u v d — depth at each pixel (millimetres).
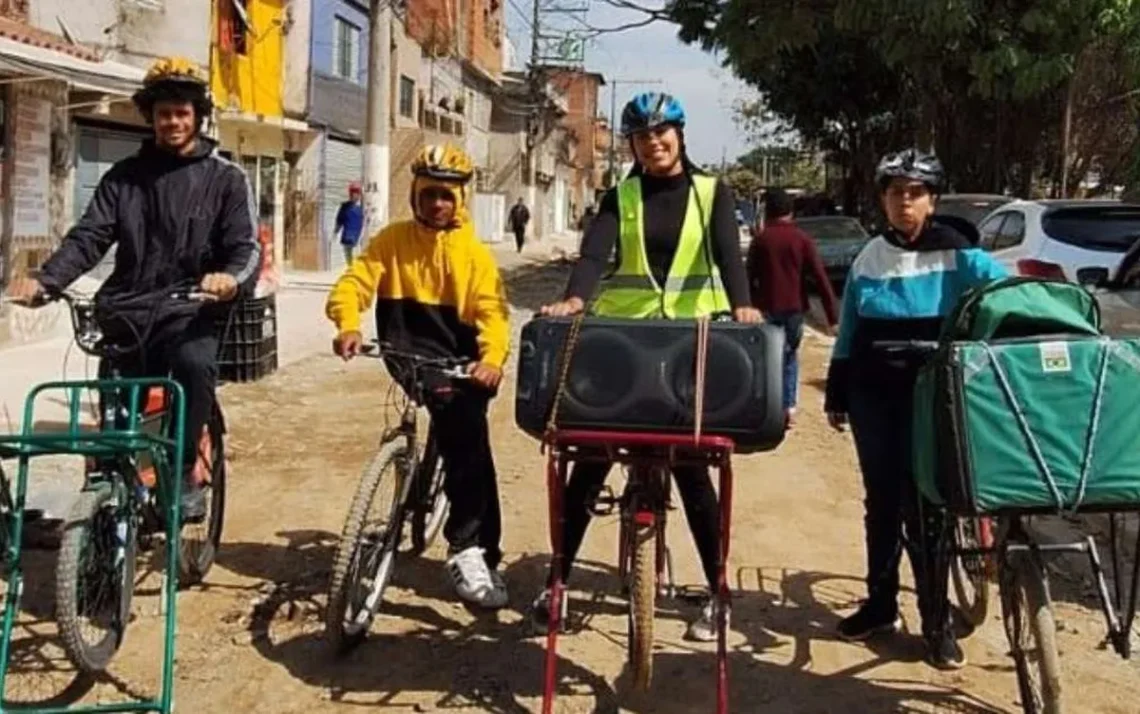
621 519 4449
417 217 4684
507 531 6246
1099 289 7547
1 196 11867
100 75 12398
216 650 4617
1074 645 4859
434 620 4965
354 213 21875
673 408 3760
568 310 4004
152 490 4496
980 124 21094
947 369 3574
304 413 9086
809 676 4535
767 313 9383
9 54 10875
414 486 5031
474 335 4793
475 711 4176
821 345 14188
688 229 4297
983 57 16766
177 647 4625
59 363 10781
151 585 5230
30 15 14383
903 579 5664
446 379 4621
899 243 4566
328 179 24875
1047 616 3721
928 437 3830
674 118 4234
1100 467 3475
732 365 3758
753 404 3738
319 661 4547
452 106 38312
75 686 4238
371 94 20406
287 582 5383
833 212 33000
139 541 4609
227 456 7652
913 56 17281
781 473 7645
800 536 6344
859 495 7199
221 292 4453
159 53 17969
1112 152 20328
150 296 4535
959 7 15961
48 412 8523
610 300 4359
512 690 4344
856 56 27688
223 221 4723
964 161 21422
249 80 21281
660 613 5125
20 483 3910
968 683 4500
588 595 5332
